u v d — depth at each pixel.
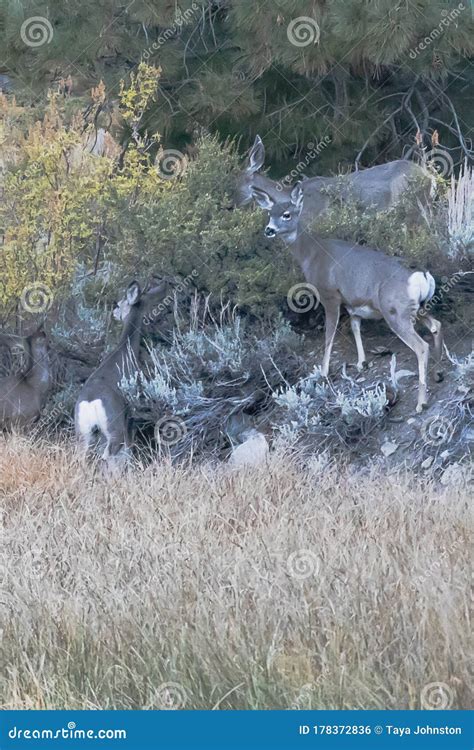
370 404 24.30
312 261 25.44
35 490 20.83
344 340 27.44
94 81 36.12
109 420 24.52
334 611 13.07
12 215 29.70
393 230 27.58
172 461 24.70
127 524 18.08
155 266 27.92
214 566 15.34
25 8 34.25
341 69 33.81
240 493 19.92
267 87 34.91
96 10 33.91
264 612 13.33
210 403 25.73
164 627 13.39
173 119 34.53
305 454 24.20
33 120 35.53
